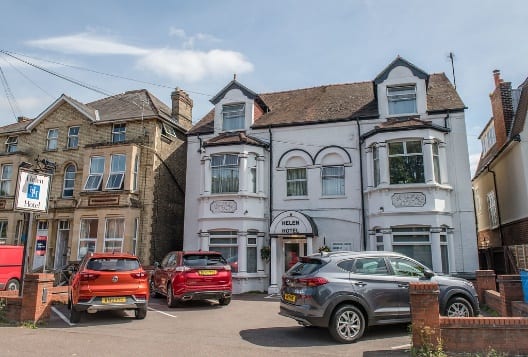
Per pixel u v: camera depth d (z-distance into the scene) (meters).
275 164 19.28
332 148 18.59
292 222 17.58
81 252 20.47
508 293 10.13
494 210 22.62
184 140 24.22
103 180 20.83
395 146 16.81
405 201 16.12
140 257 19.94
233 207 18.42
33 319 10.23
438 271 15.31
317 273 8.84
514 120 18.83
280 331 9.63
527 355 6.94
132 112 22.67
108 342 8.35
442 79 20.25
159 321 10.94
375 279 9.01
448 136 17.17
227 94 20.69
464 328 7.14
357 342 8.46
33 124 24.27
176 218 22.64
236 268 18.02
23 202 11.43
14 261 17.11
